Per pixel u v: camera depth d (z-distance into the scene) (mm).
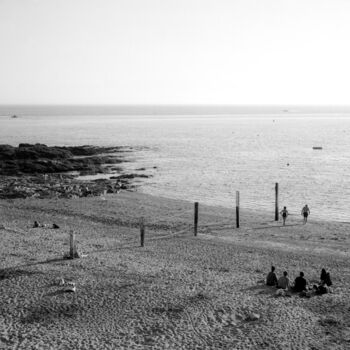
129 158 111000
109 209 57594
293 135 185000
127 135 180375
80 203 61156
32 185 72750
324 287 29797
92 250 39156
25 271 32938
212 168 97062
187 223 50906
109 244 41531
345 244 43094
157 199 65250
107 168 94812
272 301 28391
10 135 175125
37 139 159750
